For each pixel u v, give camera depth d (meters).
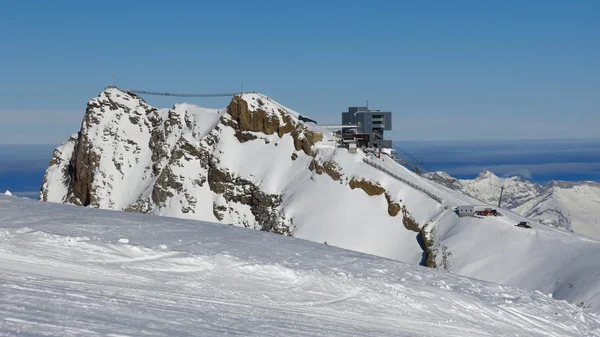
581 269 88.94
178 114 199.25
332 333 23.47
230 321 22.20
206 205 176.62
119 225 39.66
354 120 176.00
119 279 27.17
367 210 142.62
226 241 39.47
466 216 121.62
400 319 29.31
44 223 37.06
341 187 151.25
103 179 192.38
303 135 173.38
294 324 23.97
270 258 36.06
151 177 190.00
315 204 148.62
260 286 30.47
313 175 159.50
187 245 36.09
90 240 32.00
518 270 98.06
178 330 19.05
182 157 184.62
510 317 33.22
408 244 129.38
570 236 106.12
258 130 182.38
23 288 21.61
